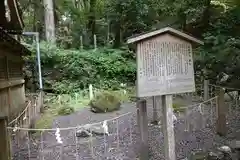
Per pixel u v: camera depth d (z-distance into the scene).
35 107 9.67
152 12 17.75
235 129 6.90
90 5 20.50
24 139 6.92
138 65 4.48
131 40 4.38
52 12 18.38
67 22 21.44
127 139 6.68
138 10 17.25
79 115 10.31
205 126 7.25
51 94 14.23
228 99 9.72
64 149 6.19
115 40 19.77
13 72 9.56
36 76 14.63
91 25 21.17
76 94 13.38
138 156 5.56
